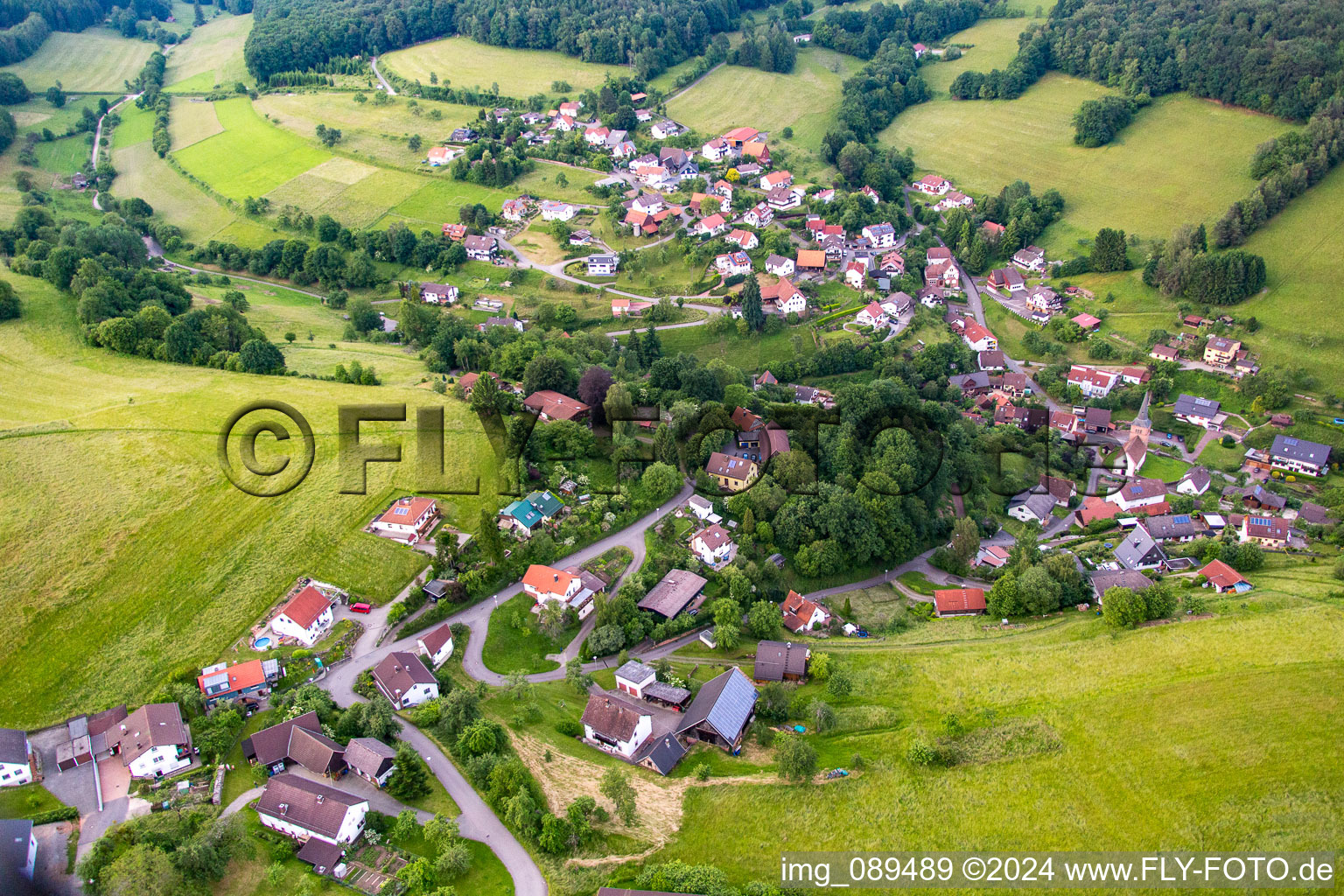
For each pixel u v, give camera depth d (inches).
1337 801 3068.4
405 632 4109.3
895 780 3299.7
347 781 3280.0
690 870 2901.1
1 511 4394.7
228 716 3467.0
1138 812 3117.6
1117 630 4067.4
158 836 2886.3
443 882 2878.9
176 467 4813.0
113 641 3853.3
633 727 3457.2
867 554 5172.2
